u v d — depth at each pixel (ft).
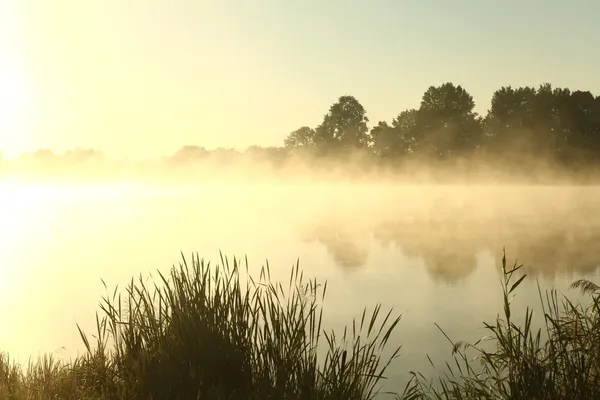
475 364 20.93
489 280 62.90
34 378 14.96
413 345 32.65
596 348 12.31
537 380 11.64
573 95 292.61
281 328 12.91
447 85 322.75
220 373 12.29
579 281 15.21
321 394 11.91
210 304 13.34
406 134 336.49
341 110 393.09
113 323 13.55
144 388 11.93
